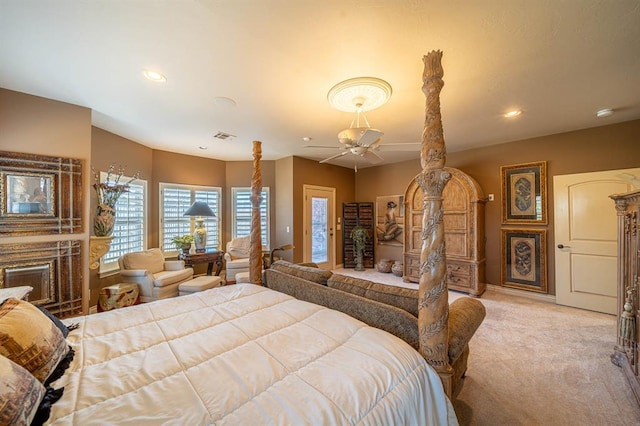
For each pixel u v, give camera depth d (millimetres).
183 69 2156
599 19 1588
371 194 6230
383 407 947
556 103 2762
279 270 2475
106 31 1711
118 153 3906
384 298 1671
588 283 3455
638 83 2350
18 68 2135
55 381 980
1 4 1470
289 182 5285
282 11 1542
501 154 4242
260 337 1338
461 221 4195
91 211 3361
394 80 2303
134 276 3580
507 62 2041
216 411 844
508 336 2709
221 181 5500
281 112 3043
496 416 1644
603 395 1828
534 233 3906
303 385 979
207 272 4895
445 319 1354
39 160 2598
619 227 2191
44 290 2617
